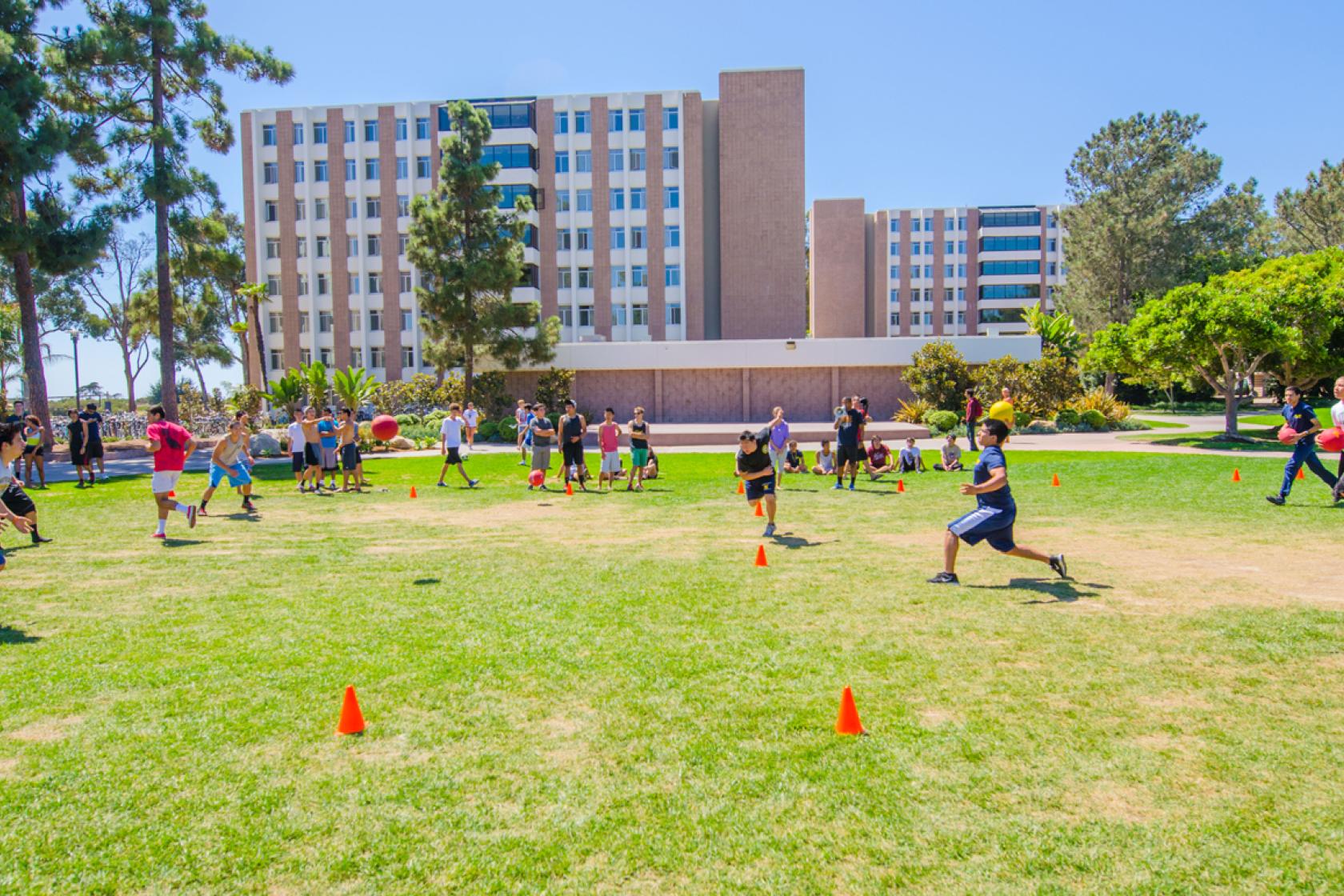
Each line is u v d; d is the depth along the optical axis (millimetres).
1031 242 87875
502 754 4594
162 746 4746
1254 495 14414
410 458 27016
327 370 56719
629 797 4113
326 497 17078
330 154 56188
